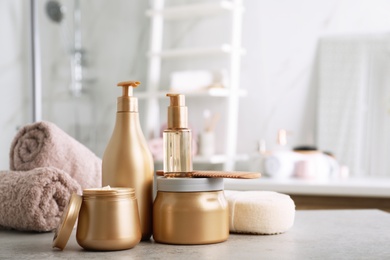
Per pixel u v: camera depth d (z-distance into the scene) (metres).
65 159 0.90
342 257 0.63
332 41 2.12
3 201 0.81
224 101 2.28
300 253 0.65
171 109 0.73
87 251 0.67
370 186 1.63
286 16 2.19
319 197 1.70
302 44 2.16
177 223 0.69
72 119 2.36
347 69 2.10
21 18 2.23
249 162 2.19
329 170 1.93
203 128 2.31
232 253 0.65
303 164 1.90
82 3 2.42
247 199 0.79
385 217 0.95
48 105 2.26
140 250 0.67
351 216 0.96
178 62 2.39
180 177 0.72
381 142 2.06
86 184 0.92
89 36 2.44
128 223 0.67
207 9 2.19
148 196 0.73
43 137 0.90
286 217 0.77
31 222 0.79
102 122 2.45
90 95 2.44
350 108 2.09
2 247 0.70
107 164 0.72
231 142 2.16
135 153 0.72
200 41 2.35
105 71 2.47
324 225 0.86
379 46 2.07
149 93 2.26
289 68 2.18
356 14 2.10
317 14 2.14
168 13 2.29
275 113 2.20
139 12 2.48
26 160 0.90
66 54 2.35
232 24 2.17
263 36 2.21
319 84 2.12
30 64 2.19
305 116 2.16
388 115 2.05
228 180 1.82
